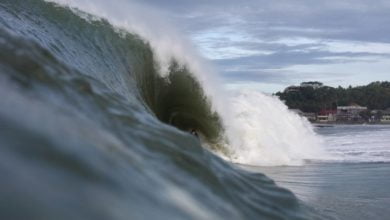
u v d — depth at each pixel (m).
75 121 2.84
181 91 15.38
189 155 3.93
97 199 2.10
